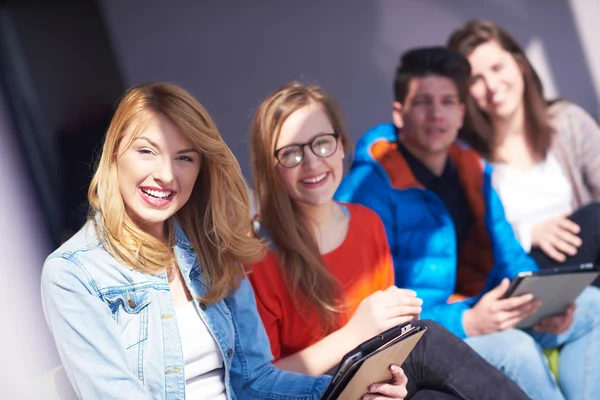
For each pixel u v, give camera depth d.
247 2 3.77
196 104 1.87
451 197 3.25
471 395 2.14
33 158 3.70
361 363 1.80
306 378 2.09
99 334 1.76
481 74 3.57
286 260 2.45
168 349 1.84
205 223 2.02
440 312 2.89
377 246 2.69
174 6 3.74
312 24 3.82
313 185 2.49
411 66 3.29
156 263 1.87
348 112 3.86
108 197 1.83
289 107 2.47
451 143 3.28
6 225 3.55
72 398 1.93
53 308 1.77
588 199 3.68
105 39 3.77
